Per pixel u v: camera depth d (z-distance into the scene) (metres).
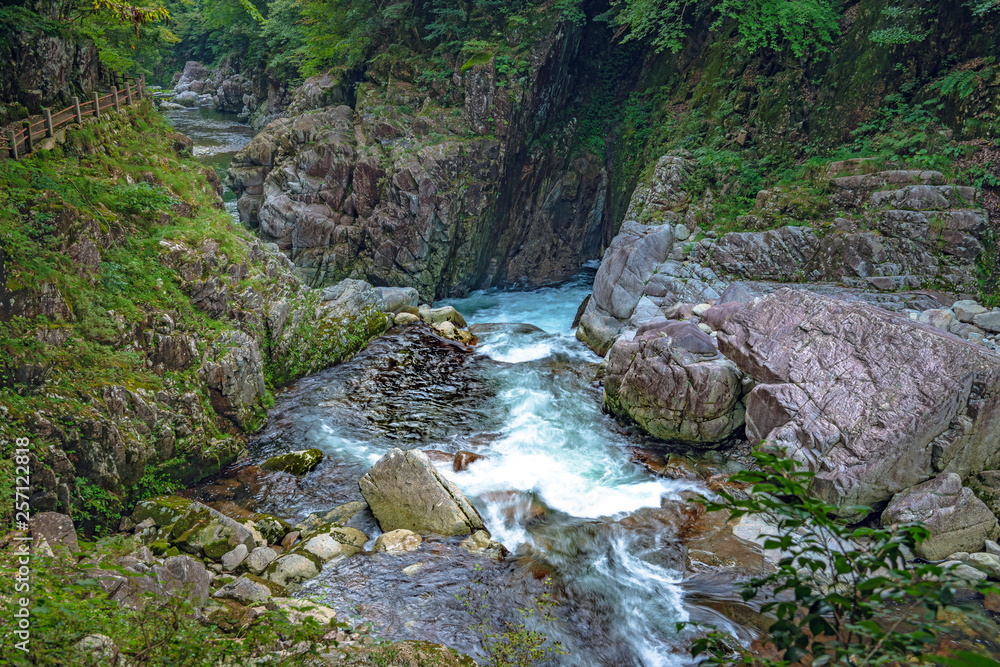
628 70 29.20
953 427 11.07
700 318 16.02
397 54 29.16
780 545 3.02
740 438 14.02
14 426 9.86
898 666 6.59
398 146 25.88
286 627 6.99
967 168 16.66
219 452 13.20
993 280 15.41
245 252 15.96
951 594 2.67
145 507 11.23
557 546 10.75
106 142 17.05
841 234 17.17
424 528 11.06
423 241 25.23
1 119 15.04
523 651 8.51
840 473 11.08
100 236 13.18
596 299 20.09
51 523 9.09
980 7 16.50
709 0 25.41
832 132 20.20
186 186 17.52
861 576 2.93
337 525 11.12
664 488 12.56
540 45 25.84
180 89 63.88
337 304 19.06
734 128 22.64
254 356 14.65
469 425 15.05
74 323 11.62
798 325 13.47
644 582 9.95
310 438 14.41
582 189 28.52
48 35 16.58
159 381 12.52
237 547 10.13
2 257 10.59
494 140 25.67
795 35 21.14
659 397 13.98
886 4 19.50
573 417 15.39
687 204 21.58
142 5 21.05
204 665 5.77
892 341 12.01
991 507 11.09
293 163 27.78
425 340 19.56
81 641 5.18
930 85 18.19
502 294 27.55
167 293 13.59
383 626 8.79
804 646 2.86
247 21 50.28
